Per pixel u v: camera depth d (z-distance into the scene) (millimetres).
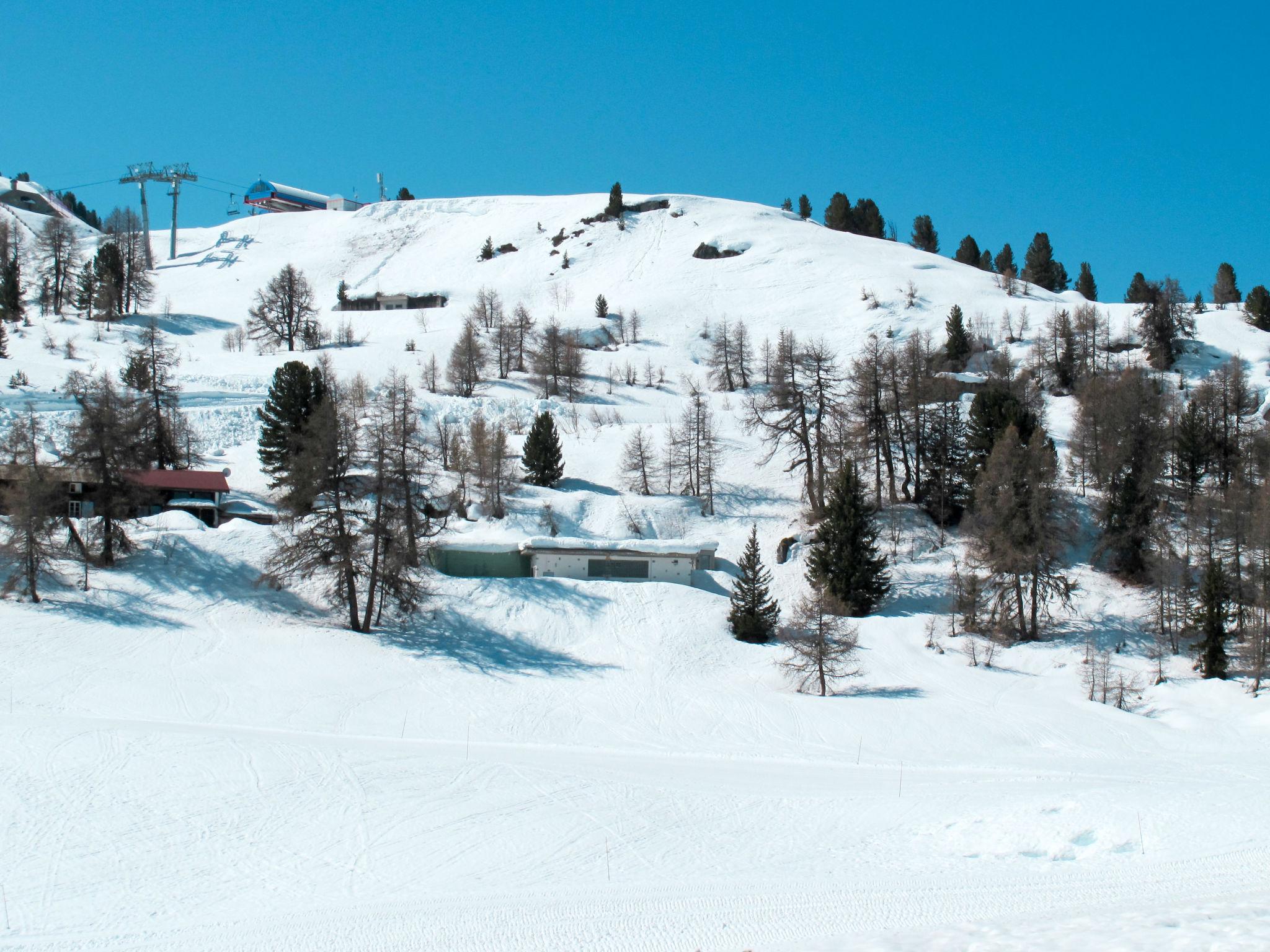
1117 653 56656
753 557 58875
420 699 45156
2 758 30219
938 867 22109
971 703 48344
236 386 102625
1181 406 86625
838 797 30203
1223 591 54719
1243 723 46406
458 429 87438
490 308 145125
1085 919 16719
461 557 64438
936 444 75188
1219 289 149750
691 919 18422
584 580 62969
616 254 186125
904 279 154250
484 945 17219
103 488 55469
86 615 50312
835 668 52781
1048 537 59844
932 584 66125
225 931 18344
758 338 135750
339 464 54500
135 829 24734
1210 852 21531
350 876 21938
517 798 28641
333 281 194500
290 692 44562
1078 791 29188
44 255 160125
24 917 19203
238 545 59500
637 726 43062
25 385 94000
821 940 16703
